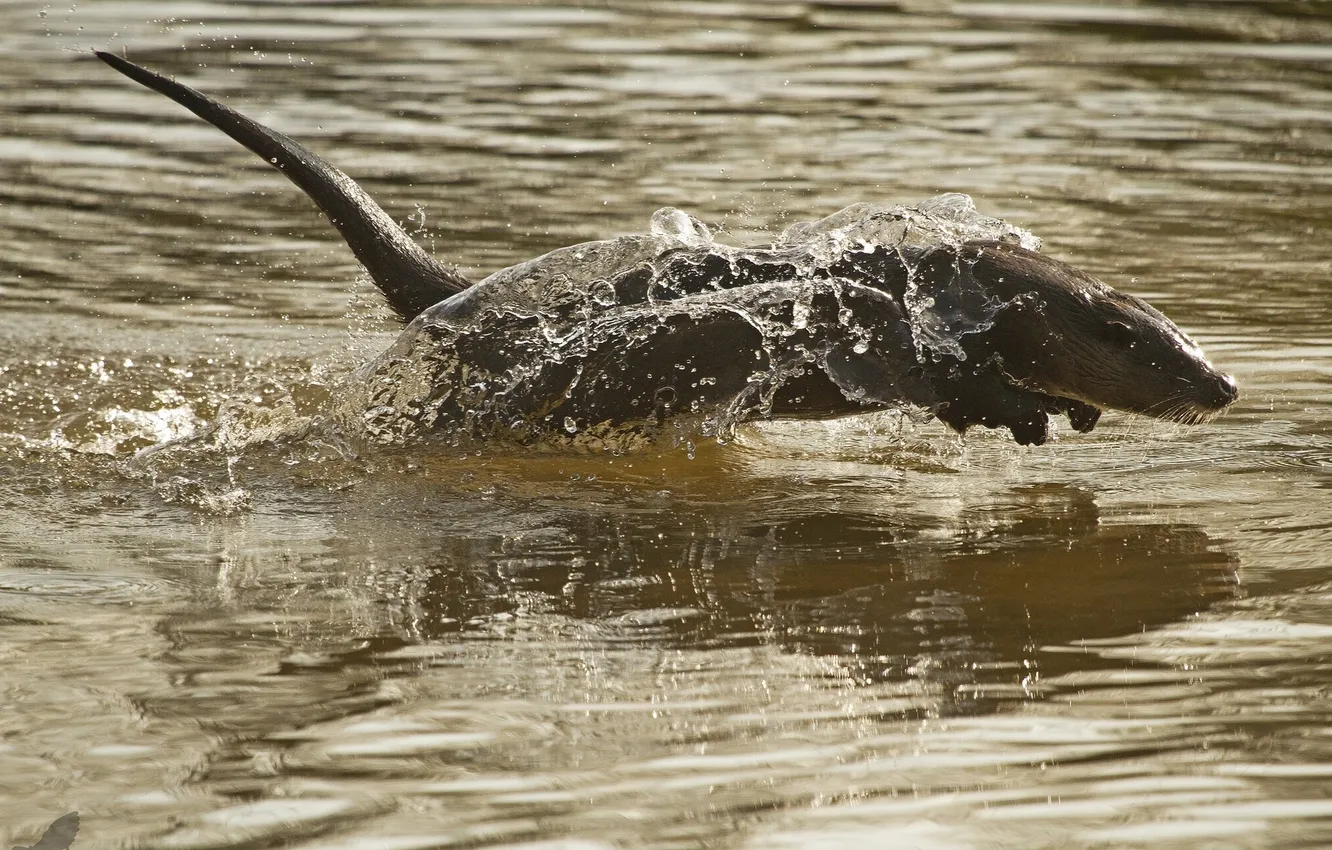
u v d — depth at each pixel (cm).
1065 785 1291
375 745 1367
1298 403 2586
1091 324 2225
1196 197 3981
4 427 2444
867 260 2291
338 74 5188
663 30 5831
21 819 1234
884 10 6116
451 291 2477
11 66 5250
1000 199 3934
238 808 1253
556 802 1263
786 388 2277
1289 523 2027
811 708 1447
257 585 1800
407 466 2317
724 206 3841
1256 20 5897
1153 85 5103
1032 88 5072
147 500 2145
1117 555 1909
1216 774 1305
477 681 1515
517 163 4247
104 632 1641
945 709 1444
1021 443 2280
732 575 1853
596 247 2392
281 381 2709
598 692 1485
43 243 3572
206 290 3266
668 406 2309
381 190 3972
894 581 1823
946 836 1211
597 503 2161
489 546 1966
